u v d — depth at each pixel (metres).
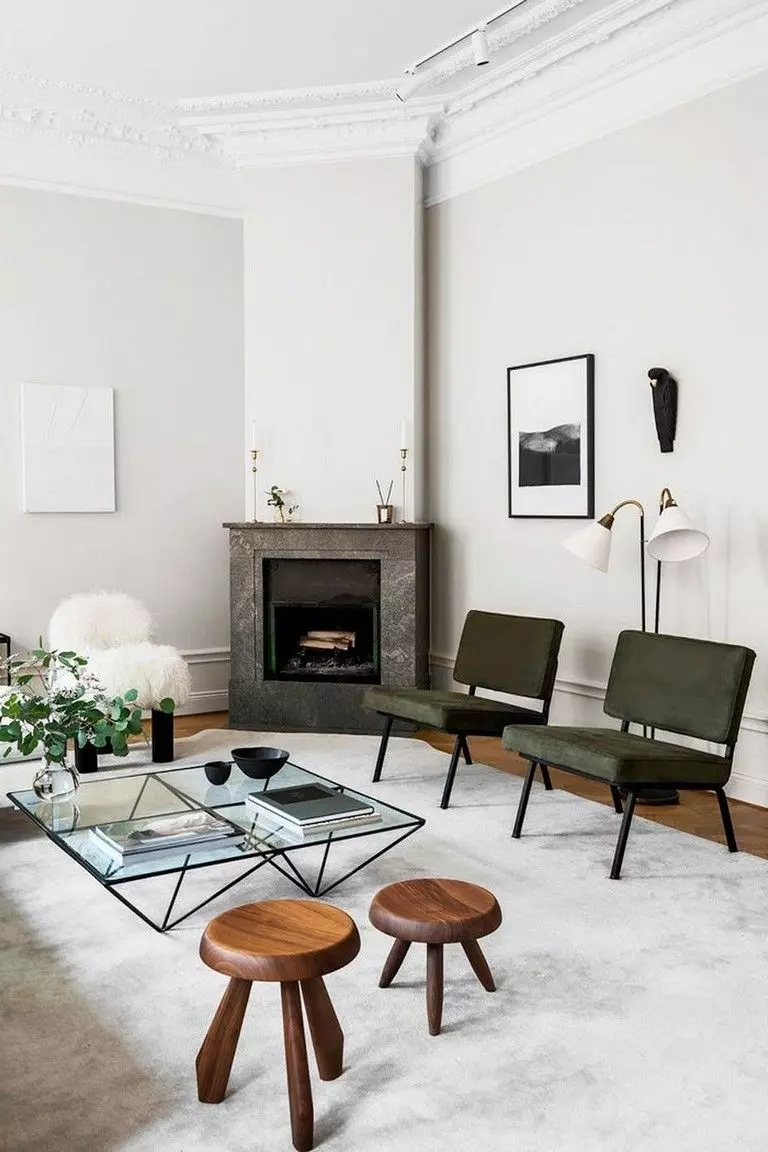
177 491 6.15
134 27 4.75
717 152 4.38
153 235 6.01
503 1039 2.38
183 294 6.11
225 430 6.28
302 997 2.39
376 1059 2.29
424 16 4.67
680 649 3.98
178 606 6.19
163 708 3.60
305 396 6.05
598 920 3.07
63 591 5.84
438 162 5.95
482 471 5.77
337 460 6.02
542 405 5.30
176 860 2.73
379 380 5.93
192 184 6.09
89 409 5.85
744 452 4.32
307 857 3.59
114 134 5.80
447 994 2.61
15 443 5.68
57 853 3.67
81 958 2.81
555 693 5.36
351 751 5.24
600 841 3.81
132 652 4.83
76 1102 2.12
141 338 6.00
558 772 4.90
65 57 5.07
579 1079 2.22
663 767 3.47
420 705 4.35
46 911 3.14
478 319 5.75
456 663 4.96
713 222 4.41
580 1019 2.48
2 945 2.89
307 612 5.99
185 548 6.19
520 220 5.43
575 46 4.84
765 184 4.18
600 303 4.98
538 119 5.27
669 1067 2.27
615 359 4.92
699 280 4.48
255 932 2.11
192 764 4.90
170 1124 2.05
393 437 5.92
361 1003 2.56
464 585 5.94
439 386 6.05
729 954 2.84
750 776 4.36
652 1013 2.51
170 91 5.52
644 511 4.81
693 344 4.53
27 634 5.75
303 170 5.99
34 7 4.53
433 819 4.08
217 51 5.03
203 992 2.62
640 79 4.70
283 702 5.88
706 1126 2.05
